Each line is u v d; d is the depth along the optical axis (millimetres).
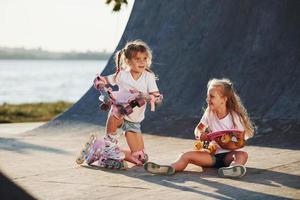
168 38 11070
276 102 8875
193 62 10430
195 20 10891
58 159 6844
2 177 5422
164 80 10578
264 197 4578
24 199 4543
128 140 6332
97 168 6145
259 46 9773
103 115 10320
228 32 10312
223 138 5812
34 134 9844
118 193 4840
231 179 5352
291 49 9398
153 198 4613
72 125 10188
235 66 9836
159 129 9289
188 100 9898
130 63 6340
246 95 9328
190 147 7781
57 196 4762
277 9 9828
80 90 58906
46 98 43312
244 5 10250
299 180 5227
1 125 13250
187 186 5066
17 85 73125
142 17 11750
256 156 6730
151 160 6703
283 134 7988
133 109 6305
